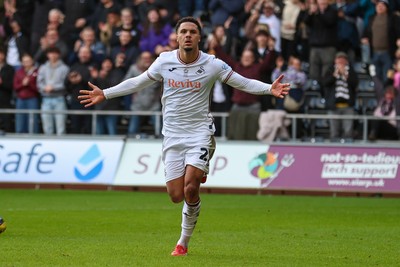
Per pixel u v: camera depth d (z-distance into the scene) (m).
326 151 63.41
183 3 75.19
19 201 55.56
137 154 65.31
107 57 70.56
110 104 70.25
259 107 66.38
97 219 44.97
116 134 70.69
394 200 59.25
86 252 31.62
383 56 70.19
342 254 32.44
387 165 62.53
